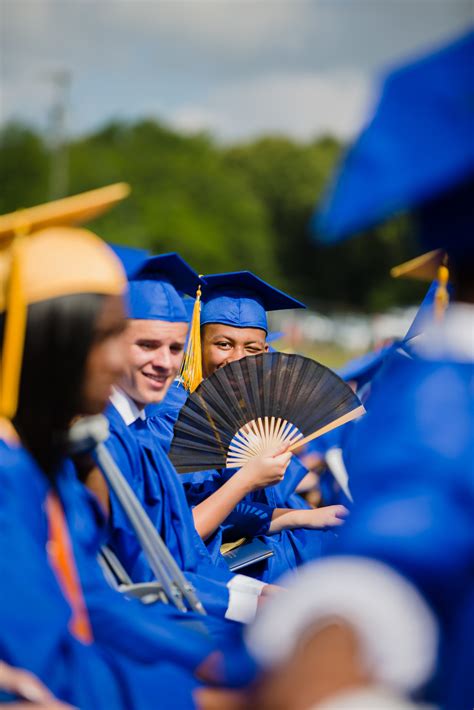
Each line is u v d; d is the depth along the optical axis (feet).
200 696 7.91
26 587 8.14
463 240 6.20
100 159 248.11
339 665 5.68
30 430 9.03
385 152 5.93
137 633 9.60
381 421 6.15
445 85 5.94
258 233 284.20
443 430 5.87
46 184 217.56
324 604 5.71
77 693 8.46
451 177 5.86
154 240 247.50
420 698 5.81
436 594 5.67
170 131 334.44
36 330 8.59
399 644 5.60
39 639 8.17
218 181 282.36
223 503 15.51
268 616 5.99
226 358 20.45
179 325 14.28
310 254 305.73
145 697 8.86
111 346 8.90
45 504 9.03
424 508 5.66
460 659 5.76
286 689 5.77
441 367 6.19
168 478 13.61
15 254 8.54
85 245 8.99
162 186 274.57
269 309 21.38
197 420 16.96
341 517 17.69
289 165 322.34
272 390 16.93
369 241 277.03
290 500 20.45
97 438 10.07
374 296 281.33
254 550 16.74
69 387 8.79
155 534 11.14
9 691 8.09
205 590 12.71
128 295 14.11
